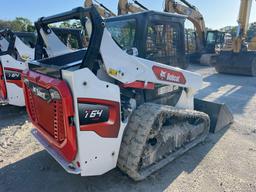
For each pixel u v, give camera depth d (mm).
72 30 4477
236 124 4984
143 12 3016
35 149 3842
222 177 3131
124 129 2762
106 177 3076
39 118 2936
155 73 3068
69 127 2307
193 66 15414
